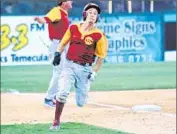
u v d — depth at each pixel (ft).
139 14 176.65
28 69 163.12
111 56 175.11
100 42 78.07
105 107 100.99
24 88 130.21
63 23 98.07
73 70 78.23
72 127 80.23
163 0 182.60
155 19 177.99
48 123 84.74
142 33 176.86
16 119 89.71
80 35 77.61
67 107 100.89
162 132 77.15
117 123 84.33
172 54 179.73
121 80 142.31
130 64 173.88
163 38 178.70
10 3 172.24
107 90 125.70
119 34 175.22
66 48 93.40
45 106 101.35
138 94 118.83
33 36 168.04
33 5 172.45
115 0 179.22
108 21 174.09
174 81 139.44
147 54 177.88
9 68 165.37
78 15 171.63
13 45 167.32
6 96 117.60
